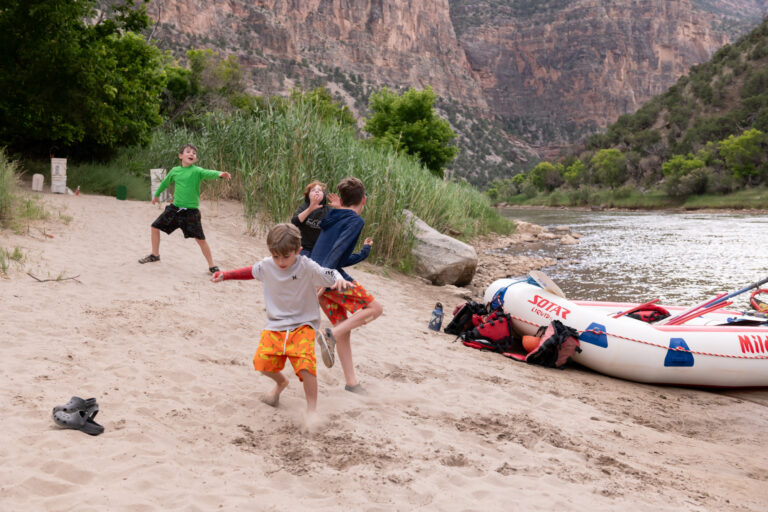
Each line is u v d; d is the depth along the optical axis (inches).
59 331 212.1
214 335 236.5
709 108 5324.8
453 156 1552.7
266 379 197.9
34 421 142.9
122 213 494.0
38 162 730.8
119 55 756.0
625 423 203.6
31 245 334.0
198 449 141.8
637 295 498.3
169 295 278.8
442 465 146.9
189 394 175.5
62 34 642.8
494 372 246.2
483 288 531.2
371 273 463.5
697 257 773.3
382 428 167.9
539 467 152.5
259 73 7042.3
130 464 129.2
